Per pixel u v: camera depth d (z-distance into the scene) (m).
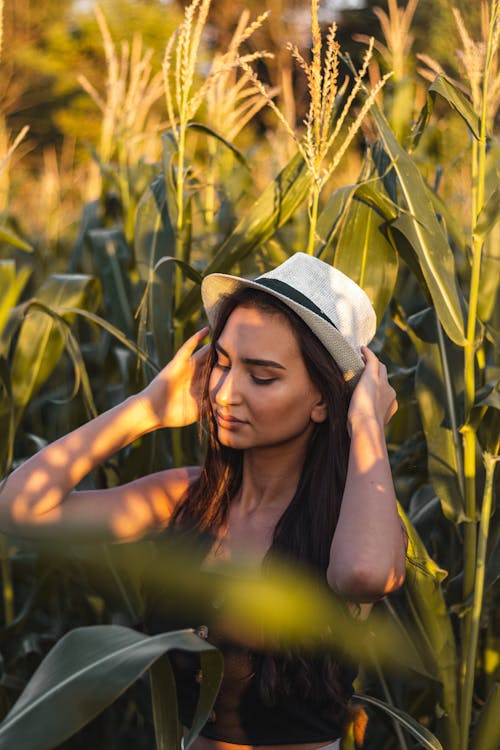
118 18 17.66
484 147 2.05
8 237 2.71
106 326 2.28
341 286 1.71
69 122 17.14
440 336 2.27
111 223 3.85
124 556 2.32
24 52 17.62
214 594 1.59
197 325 2.91
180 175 2.56
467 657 2.07
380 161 2.42
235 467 1.71
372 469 1.53
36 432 3.58
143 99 3.84
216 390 1.60
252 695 1.56
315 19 2.00
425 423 2.23
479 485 2.19
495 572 2.14
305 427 1.61
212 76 2.43
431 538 2.73
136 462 2.55
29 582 3.05
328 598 1.56
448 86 2.13
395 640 2.04
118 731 2.62
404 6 11.20
